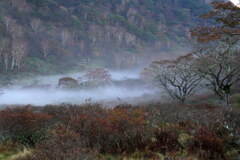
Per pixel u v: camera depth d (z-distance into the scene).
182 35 174.88
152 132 4.93
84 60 106.62
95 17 157.25
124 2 197.62
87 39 130.75
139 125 5.47
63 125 5.48
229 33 8.34
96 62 111.12
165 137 4.71
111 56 121.75
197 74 16.80
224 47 12.72
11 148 4.96
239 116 6.55
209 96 21.86
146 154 4.09
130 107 11.03
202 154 3.97
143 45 144.50
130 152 4.29
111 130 4.79
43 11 128.50
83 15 156.38
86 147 4.17
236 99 14.27
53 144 4.02
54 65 92.19
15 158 4.26
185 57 16.69
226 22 7.75
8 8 108.62
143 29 164.88
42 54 96.94
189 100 21.89
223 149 4.19
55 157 3.52
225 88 12.63
